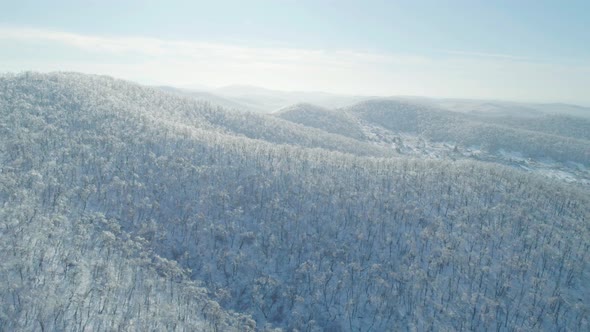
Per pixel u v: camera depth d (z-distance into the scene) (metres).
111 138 183.38
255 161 188.38
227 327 115.88
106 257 125.50
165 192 159.00
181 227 148.75
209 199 159.50
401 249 145.38
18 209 126.38
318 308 130.00
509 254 142.50
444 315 125.06
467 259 138.75
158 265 129.75
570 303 126.31
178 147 190.88
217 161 182.88
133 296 117.38
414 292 131.50
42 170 150.75
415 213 157.00
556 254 140.25
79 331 100.75
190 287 123.00
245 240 148.00
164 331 108.00
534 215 161.25
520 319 124.69
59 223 130.25
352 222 155.88
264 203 162.00
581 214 169.00
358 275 138.00
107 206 147.50
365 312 128.75
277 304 131.75
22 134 168.00
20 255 112.12
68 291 109.19
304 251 146.12
